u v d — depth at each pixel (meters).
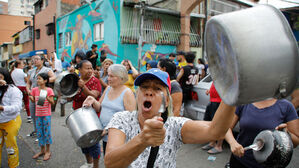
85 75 3.14
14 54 31.03
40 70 4.88
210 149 3.75
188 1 10.02
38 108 3.55
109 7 9.82
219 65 0.82
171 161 1.22
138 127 1.24
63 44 15.02
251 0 12.37
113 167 0.96
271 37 0.69
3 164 3.48
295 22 8.14
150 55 9.73
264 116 1.75
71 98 3.13
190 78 4.45
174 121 1.26
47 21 17.55
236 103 0.70
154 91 1.18
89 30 11.62
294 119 1.70
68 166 3.37
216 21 0.75
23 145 4.23
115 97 2.54
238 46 0.66
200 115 4.31
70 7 15.77
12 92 2.92
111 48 9.82
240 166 1.88
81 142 2.32
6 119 2.84
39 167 3.33
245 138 1.84
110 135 1.22
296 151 3.69
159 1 11.73
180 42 10.47
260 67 0.66
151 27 9.75
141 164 1.18
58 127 5.30
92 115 2.41
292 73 0.69
